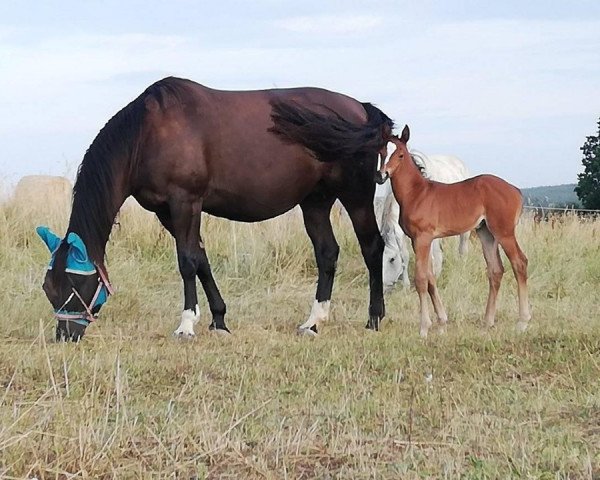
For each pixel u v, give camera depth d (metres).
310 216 8.65
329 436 4.55
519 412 5.04
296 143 8.09
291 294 10.70
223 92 8.09
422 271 7.69
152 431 4.43
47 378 5.79
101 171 7.43
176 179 7.62
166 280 11.34
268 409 5.06
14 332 7.92
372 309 8.52
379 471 4.00
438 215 7.67
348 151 8.09
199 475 3.95
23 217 12.42
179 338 7.61
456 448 4.34
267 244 12.30
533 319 8.54
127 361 6.32
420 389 5.54
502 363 6.23
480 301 9.99
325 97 8.45
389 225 10.80
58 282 7.19
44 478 3.86
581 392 5.40
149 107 7.64
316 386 5.69
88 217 7.34
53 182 14.31
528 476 3.86
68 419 4.47
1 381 5.77
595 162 37.00
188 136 7.64
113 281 10.29
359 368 5.95
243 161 7.89
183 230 7.74
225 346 7.23
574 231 13.85
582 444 4.41
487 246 8.20
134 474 3.93
